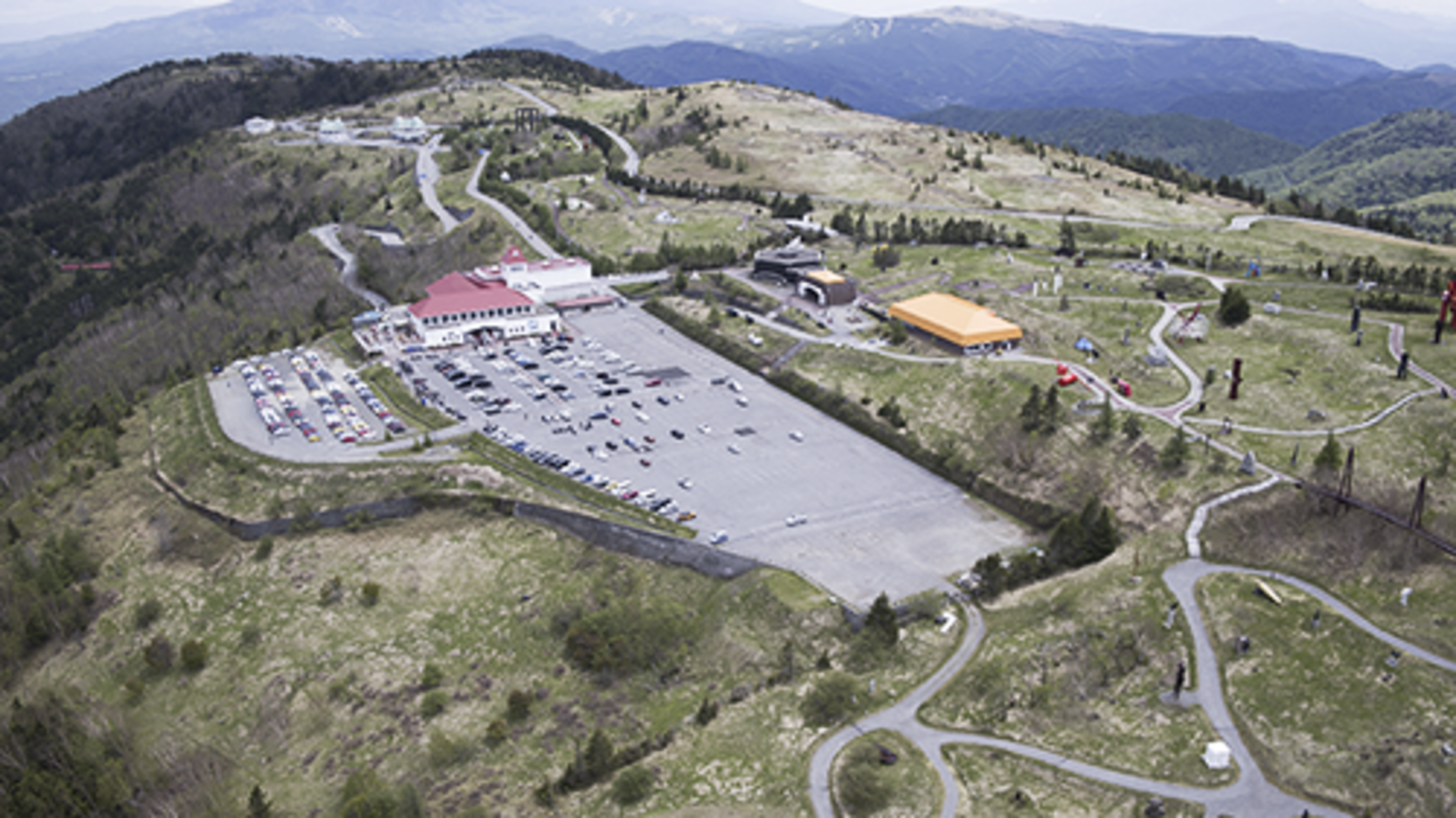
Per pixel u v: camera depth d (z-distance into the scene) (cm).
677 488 14875
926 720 9500
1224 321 18012
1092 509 12825
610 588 13075
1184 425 14475
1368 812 7712
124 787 9988
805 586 12250
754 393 18475
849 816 8269
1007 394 16275
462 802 9388
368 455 16025
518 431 16725
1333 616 9888
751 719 9912
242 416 17800
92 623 13562
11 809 9431
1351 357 15775
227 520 14938
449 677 11662
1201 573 11038
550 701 11069
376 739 10712
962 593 12044
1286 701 8938
